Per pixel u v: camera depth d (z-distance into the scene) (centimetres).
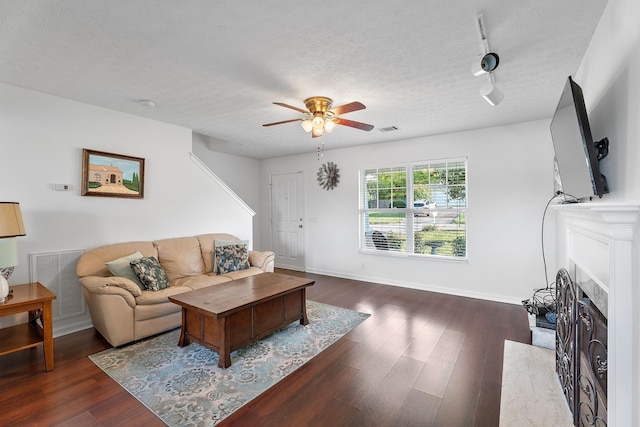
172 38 199
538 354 258
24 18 176
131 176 359
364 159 517
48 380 219
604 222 130
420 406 193
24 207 284
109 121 341
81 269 293
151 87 279
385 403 196
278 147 539
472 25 185
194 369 235
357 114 352
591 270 170
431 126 402
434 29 189
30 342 229
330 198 559
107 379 221
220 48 212
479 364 243
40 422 176
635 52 125
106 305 262
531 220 382
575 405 174
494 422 179
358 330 310
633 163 127
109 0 161
